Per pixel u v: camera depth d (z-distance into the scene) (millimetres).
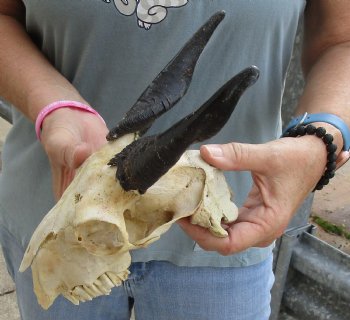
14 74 1365
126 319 1626
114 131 1052
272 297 2287
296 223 2174
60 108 1267
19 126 1546
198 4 1287
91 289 1104
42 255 1107
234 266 1472
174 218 1070
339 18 1409
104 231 1020
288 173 1165
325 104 1322
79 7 1291
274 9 1323
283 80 1486
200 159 1099
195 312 1517
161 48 1322
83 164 1091
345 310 2129
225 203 1129
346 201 3252
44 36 1413
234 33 1316
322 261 2150
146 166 898
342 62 1398
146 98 971
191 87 1350
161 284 1495
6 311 2568
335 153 1238
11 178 1555
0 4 1445
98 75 1380
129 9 1286
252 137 1450
